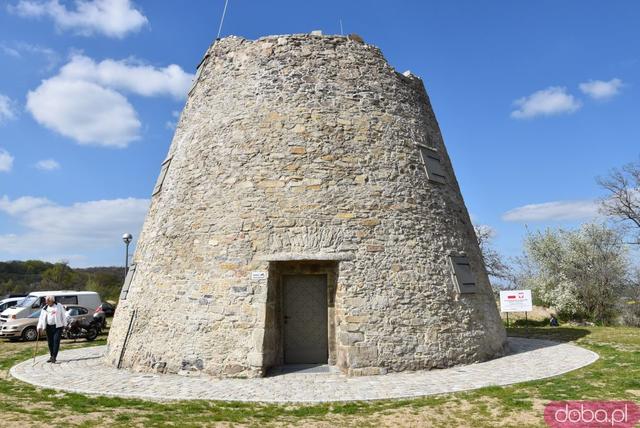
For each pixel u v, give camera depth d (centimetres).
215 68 1379
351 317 1096
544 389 906
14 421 714
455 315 1207
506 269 3341
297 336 1177
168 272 1215
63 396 913
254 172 1200
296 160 1197
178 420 757
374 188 1209
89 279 5116
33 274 5778
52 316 1341
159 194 1411
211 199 1222
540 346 1516
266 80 1286
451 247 1285
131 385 1003
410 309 1143
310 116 1238
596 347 1464
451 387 944
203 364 1091
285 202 1166
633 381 957
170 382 1029
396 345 1105
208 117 1329
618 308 2827
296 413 800
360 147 1235
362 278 1127
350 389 945
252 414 793
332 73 1291
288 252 1127
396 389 937
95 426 712
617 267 2830
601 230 2975
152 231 1341
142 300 1242
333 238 1141
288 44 1314
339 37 1333
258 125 1242
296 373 1087
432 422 740
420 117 1397
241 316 1098
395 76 1376
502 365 1176
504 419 744
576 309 2755
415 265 1186
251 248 1141
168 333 1154
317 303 1186
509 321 2591
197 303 1142
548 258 3038
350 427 723
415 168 1295
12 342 2050
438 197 1322
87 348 1703
